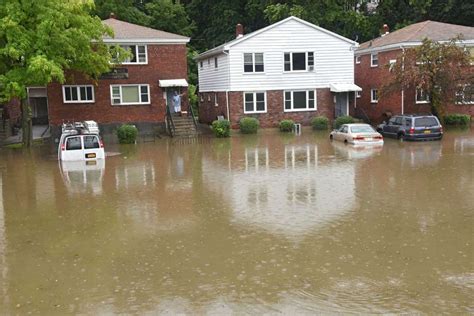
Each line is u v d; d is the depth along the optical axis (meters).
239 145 31.48
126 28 39.41
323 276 9.77
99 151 26.14
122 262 10.91
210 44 62.41
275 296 8.96
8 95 28.56
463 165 21.77
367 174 20.28
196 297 9.02
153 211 15.20
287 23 40.62
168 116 38.38
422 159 23.73
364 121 43.88
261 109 41.19
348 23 57.56
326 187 17.98
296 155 26.30
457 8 55.31
